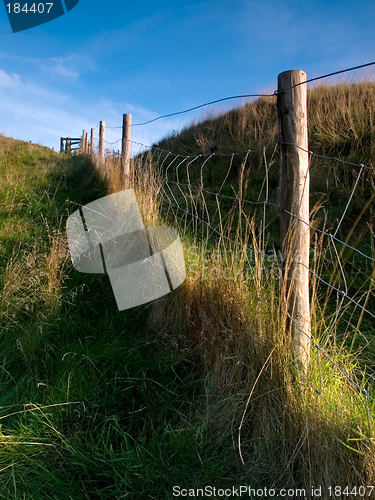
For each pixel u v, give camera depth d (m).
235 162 5.13
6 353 2.06
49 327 2.23
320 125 4.81
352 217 3.38
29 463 1.43
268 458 1.45
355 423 1.37
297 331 1.57
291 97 1.56
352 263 2.82
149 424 1.64
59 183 5.83
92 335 2.22
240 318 1.86
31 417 1.63
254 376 1.64
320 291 2.58
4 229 3.67
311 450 1.36
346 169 4.00
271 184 4.39
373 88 5.41
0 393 1.82
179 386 1.85
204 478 1.37
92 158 7.10
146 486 1.35
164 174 5.38
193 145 6.73
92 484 1.39
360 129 4.47
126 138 4.22
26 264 2.73
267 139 5.18
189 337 2.14
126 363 1.91
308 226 1.59
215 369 1.84
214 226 3.68
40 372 1.95
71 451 1.46
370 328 2.24
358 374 1.81
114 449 1.54
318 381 1.50
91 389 1.74
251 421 1.59
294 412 1.46
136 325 2.33
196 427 1.59
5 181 5.25
